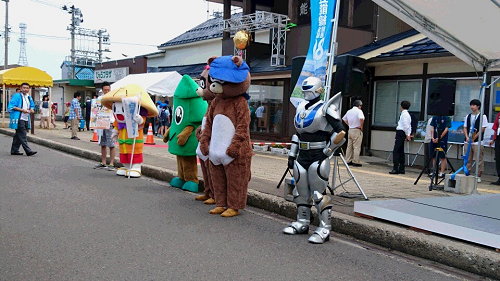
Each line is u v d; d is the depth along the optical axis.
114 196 7.22
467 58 7.16
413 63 12.68
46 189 7.48
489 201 6.26
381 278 4.12
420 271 4.34
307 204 5.43
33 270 3.96
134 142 9.04
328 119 4.96
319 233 5.16
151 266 4.18
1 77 19.98
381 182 8.94
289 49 15.84
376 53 13.01
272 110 16.61
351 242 5.28
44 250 4.50
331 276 4.13
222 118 6.20
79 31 41.59
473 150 9.91
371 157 13.66
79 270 4.00
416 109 12.79
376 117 13.90
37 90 34.66
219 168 6.35
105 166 10.34
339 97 5.09
